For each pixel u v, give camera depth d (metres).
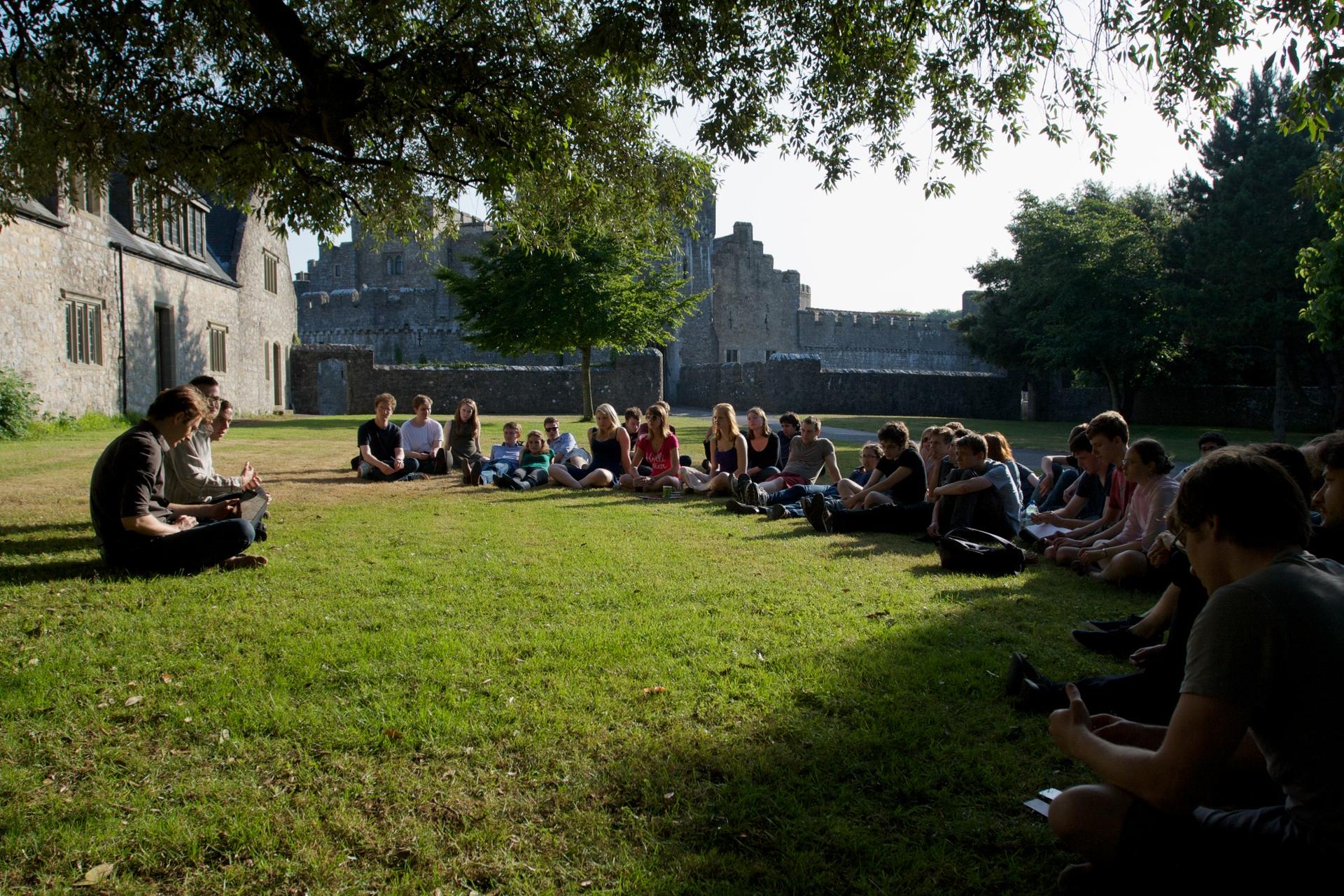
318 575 5.82
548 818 2.72
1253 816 2.01
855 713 3.53
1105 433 6.66
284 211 9.41
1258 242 28.02
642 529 8.04
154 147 8.70
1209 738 1.87
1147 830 2.06
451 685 3.77
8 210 9.74
